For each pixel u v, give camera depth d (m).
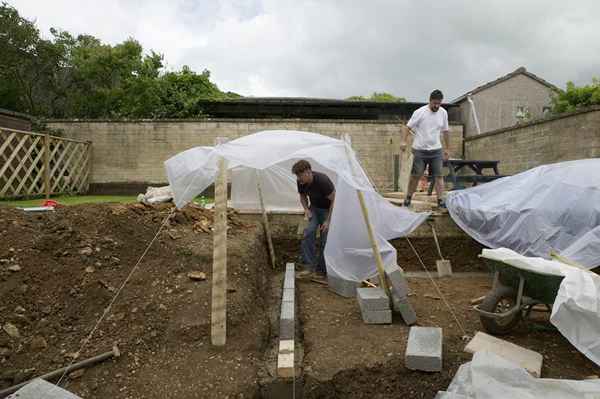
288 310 4.61
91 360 3.40
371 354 3.72
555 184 5.61
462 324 4.40
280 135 4.66
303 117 16.95
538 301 3.88
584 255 4.50
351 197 5.39
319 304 5.13
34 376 3.28
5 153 10.26
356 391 3.46
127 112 16.62
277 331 4.53
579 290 3.32
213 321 3.73
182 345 3.75
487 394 2.84
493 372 3.02
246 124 13.95
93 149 13.84
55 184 11.85
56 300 3.94
